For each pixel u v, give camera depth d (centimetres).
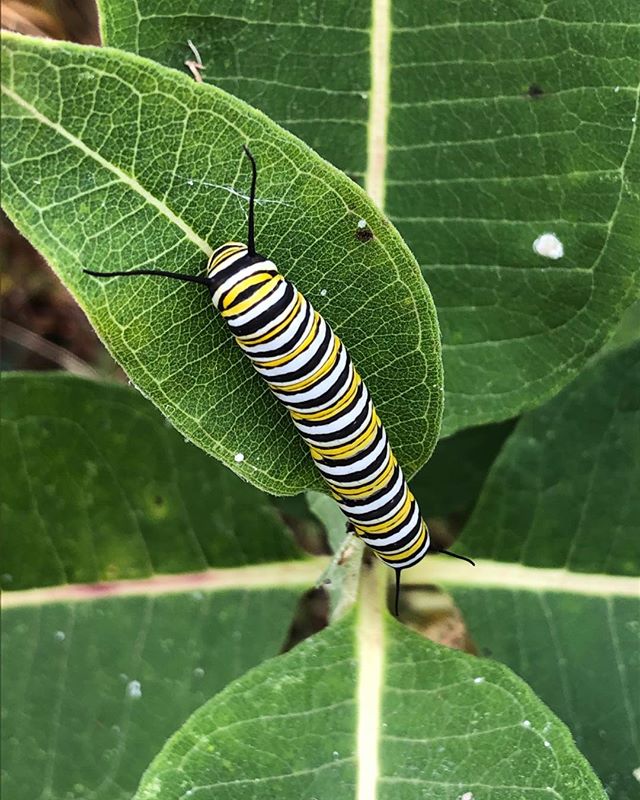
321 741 9
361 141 10
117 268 8
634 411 12
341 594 11
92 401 12
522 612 12
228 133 8
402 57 10
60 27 16
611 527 12
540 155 10
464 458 15
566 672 11
